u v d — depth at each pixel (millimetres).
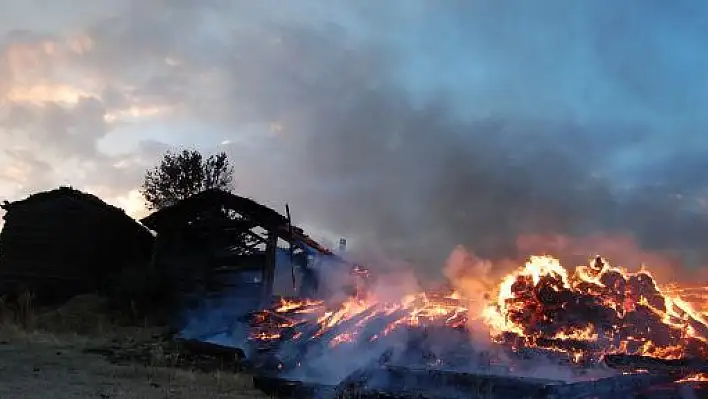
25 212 30172
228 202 25266
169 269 25328
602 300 12141
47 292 28656
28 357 12469
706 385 9141
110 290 25234
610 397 9039
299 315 15414
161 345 14852
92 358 12930
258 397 9773
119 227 31297
